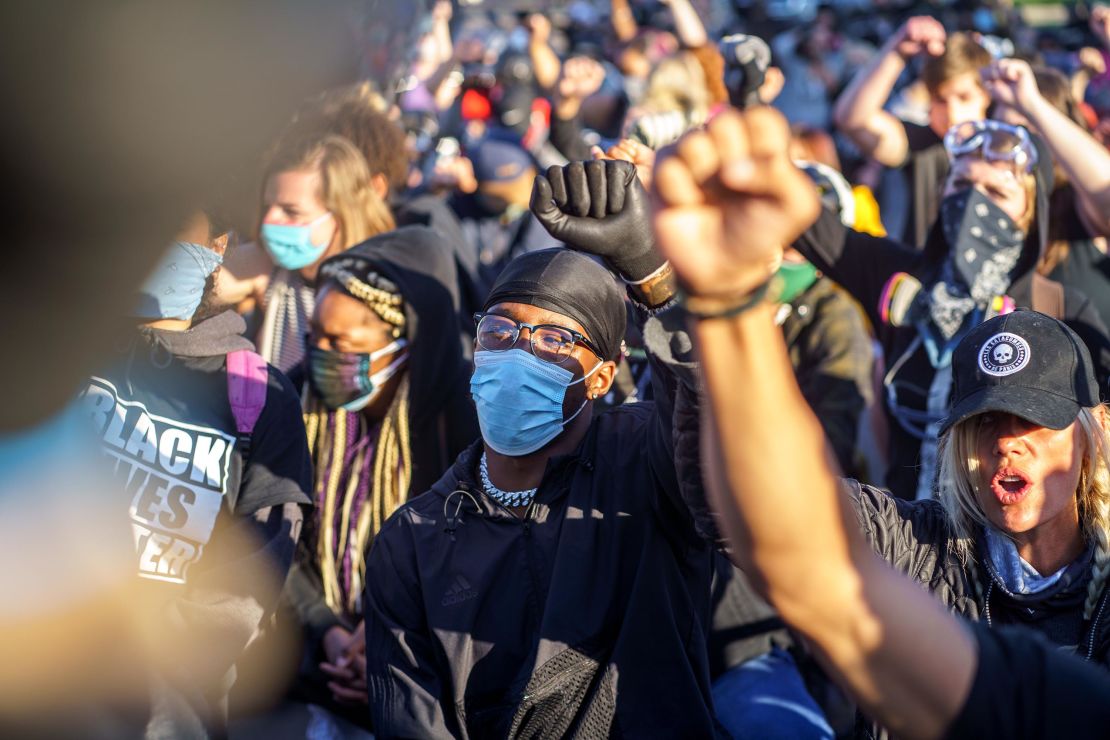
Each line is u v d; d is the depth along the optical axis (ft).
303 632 9.96
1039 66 14.83
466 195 17.56
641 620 6.99
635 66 29.17
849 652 2.96
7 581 2.27
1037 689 3.06
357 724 9.95
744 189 2.25
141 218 1.79
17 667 2.29
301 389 11.01
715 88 17.83
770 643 9.75
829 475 2.77
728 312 2.52
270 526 8.20
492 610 7.26
